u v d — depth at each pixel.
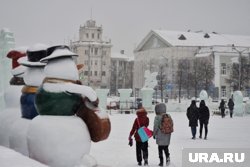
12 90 9.94
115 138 17.86
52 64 7.85
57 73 7.77
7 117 9.63
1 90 19.23
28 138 7.67
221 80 79.12
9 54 10.32
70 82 7.80
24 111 8.95
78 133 7.56
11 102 9.87
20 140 8.75
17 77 10.16
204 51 83.50
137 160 11.55
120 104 38.72
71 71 7.86
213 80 77.19
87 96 7.68
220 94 78.69
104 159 12.51
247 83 73.50
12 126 9.06
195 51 86.12
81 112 7.90
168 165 11.40
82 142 7.57
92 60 105.44
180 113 39.12
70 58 8.01
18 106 9.76
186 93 76.50
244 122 28.22
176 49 85.88
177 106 42.97
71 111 7.73
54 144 7.41
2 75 19.55
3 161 6.24
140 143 11.48
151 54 92.56
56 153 7.40
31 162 6.42
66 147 7.44
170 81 80.38
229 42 93.00
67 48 8.06
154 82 41.12
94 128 7.83
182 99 72.38
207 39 92.69
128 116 32.91
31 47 8.99
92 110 7.84
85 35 106.31
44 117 7.67
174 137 18.50
